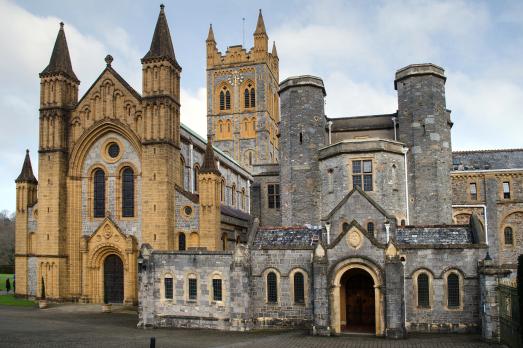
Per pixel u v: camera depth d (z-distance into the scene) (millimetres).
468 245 38938
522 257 28516
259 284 42125
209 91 116750
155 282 44469
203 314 42969
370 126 56969
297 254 41531
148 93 57281
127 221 57938
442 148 51750
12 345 33562
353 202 43062
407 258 39812
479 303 38094
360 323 42656
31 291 62375
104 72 60094
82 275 58562
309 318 40781
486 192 61719
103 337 37406
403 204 50000
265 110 113875
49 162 59688
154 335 39000
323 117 56531
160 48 57656
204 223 55281
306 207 53812
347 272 42000
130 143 59062
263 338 37000
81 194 60219
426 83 52094
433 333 38562
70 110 61125
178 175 58625
